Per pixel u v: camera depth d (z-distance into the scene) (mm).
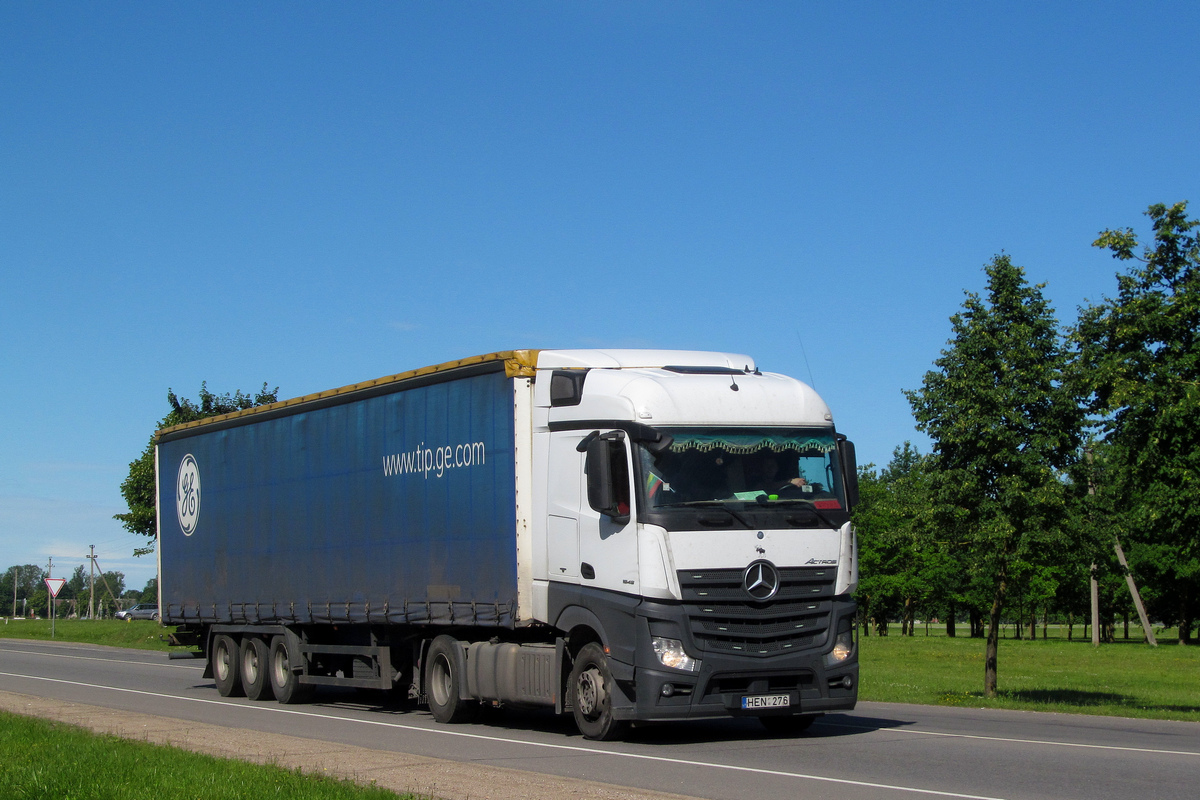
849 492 13008
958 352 19891
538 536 13539
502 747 12219
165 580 23156
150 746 11945
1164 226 18109
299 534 18578
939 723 14984
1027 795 8672
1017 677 31969
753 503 12367
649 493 12109
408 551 15805
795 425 12906
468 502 14625
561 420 13359
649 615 11891
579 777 10023
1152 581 72125
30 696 19906
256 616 19688
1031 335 19625
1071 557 19562
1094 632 65500
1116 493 18953
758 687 12109
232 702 19375
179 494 22797
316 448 18266
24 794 9188
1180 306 17672
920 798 8570
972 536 19516
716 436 12516
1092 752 11352
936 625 129500
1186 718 16547
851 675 12531
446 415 15195
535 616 13477
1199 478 17328
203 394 47875
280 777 9523
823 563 12531
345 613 17172
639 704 11859
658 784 9539
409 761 10891
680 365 13711
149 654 38312
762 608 12180
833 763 10688
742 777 9844
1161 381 17719
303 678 18438
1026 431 19688
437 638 15359
